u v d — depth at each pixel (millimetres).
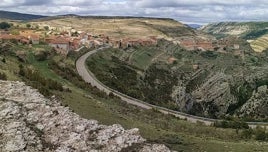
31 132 32688
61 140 32469
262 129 96375
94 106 83188
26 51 153250
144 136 65562
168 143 61719
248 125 116500
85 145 31906
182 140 65812
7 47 149875
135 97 157500
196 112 186000
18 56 141125
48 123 33969
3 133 32406
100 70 186875
